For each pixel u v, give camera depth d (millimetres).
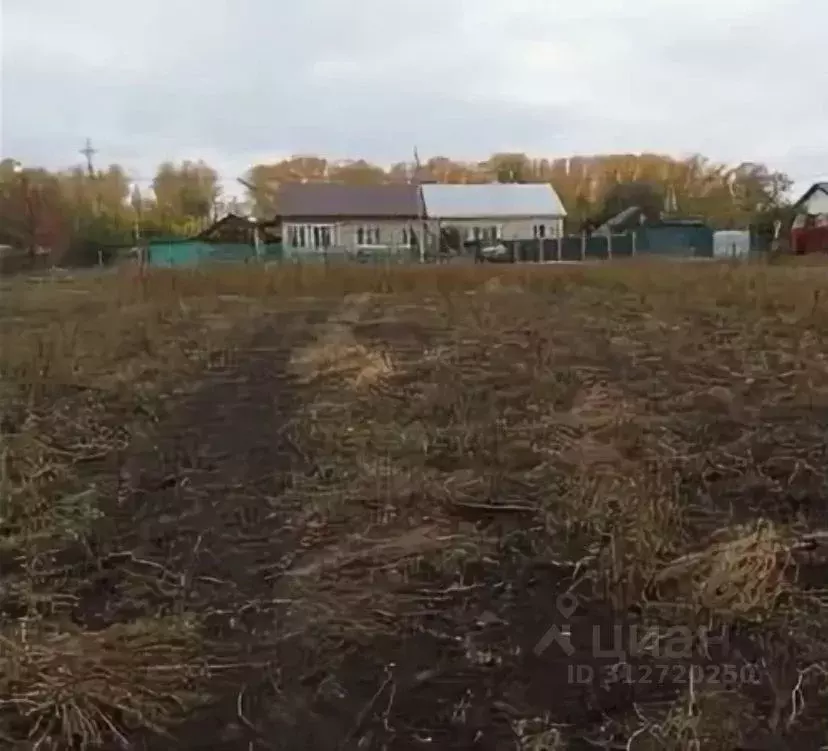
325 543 5012
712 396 8062
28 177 44625
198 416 8094
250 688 3580
